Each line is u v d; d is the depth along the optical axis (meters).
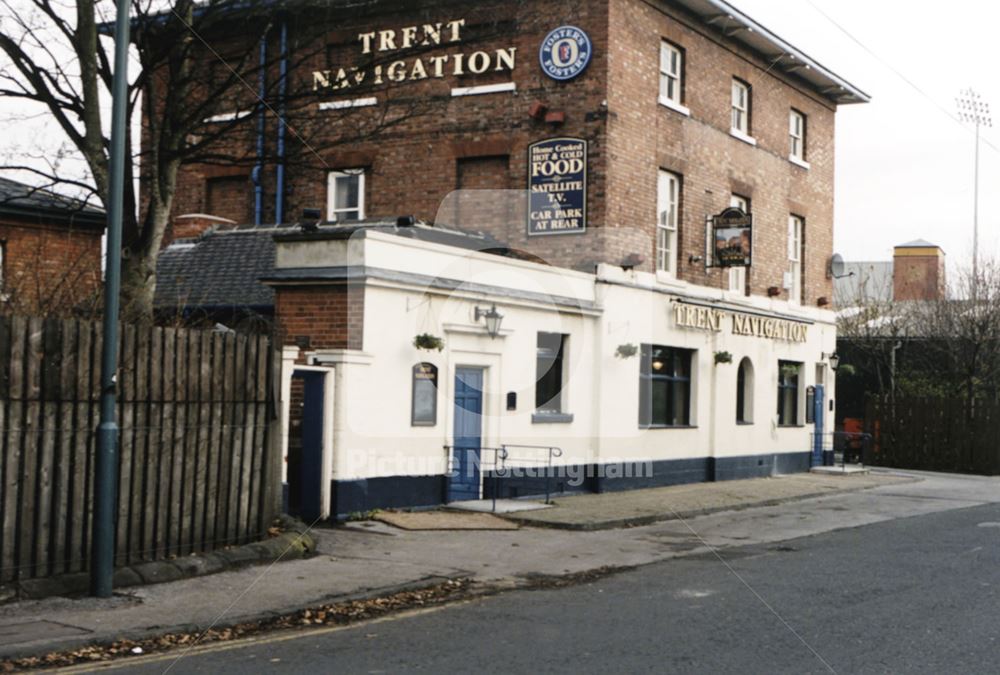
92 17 13.02
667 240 21.31
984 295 33.50
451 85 20.25
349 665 7.14
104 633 7.78
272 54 19.02
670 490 20.11
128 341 9.91
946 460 29.67
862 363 36.31
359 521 13.91
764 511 18.16
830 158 27.92
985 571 11.60
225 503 11.06
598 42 19.16
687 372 22.08
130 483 9.94
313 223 15.05
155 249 13.52
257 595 9.38
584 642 7.91
